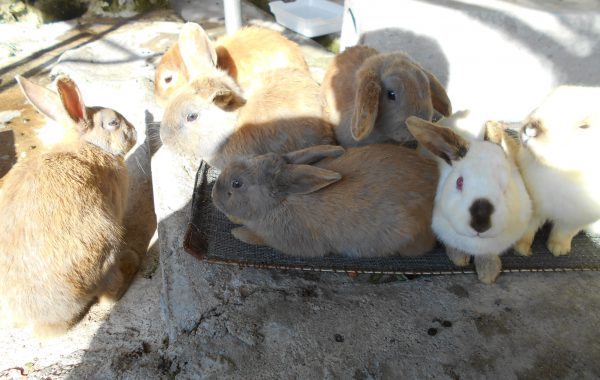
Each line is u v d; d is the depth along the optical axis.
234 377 0.59
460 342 0.61
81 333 0.74
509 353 0.60
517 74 1.04
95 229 0.74
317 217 0.67
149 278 0.84
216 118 0.77
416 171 0.68
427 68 1.07
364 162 0.69
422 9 1.01
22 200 0.71
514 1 1.06
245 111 0.78
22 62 1.48
